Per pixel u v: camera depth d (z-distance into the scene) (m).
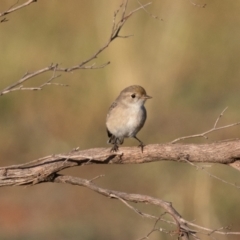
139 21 17.31
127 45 17.31
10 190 16.94
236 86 17.80
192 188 13.54
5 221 15.48
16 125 18.80
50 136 18.44
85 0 18.59
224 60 18.19
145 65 17.31
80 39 18.66
